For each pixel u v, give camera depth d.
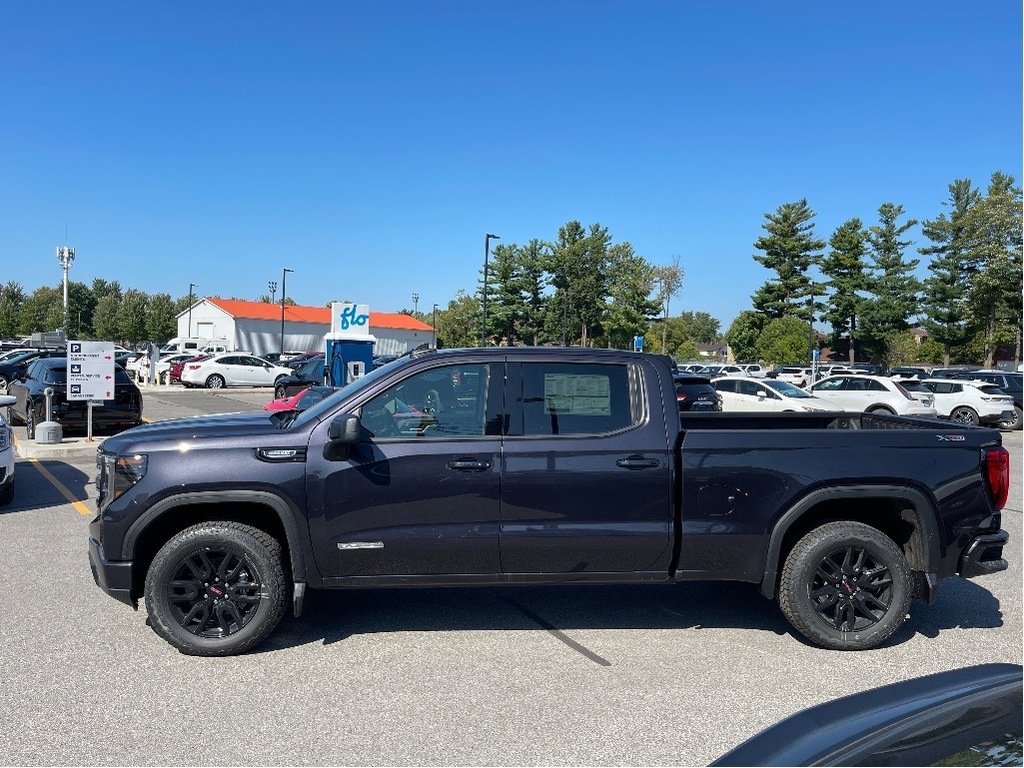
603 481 4.86
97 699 4.18
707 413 6.36
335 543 4.75
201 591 4.80
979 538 5.04
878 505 5.32
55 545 7.41
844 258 63.84
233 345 79.94
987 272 57.41
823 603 4.98
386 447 4.79
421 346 5.78
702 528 4.91
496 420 4.90
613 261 77.31
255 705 4.13
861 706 2.45
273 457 4.73
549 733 3.84
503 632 5.27
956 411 23.62
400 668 4.64
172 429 5.03
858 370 45.72
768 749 2.25
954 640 5.20
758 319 67.69
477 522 4.81
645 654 4.89
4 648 4.88
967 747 2.02
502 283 74.25
